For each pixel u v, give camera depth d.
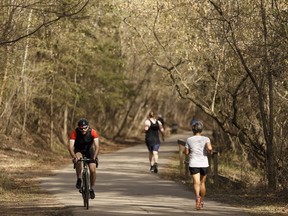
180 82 39.97
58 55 56.22
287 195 28.19
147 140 39.97
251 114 36.12
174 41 39.25
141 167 43.88
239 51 30.70
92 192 23.39
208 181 33.62
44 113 63.25
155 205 24.81
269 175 30.73
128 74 82.56
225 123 38.62
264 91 32.78
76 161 23.11
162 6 37.81
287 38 28.73
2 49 32.78
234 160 48.06
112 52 66.31
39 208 23.52
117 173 38.84
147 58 46.28
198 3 35.41
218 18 33.22
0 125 52.78
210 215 22.30
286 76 30.61
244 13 32.44
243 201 27.14
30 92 53.88
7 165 42.38
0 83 48.06
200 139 23.80
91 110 79.06
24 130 57.22
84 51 59.00
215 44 35.88
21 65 48.78
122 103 77.12
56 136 63.94
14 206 24.16
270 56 29.81
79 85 60.31
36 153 53.19
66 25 50.00
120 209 23.28
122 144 83.56
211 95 39.59
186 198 27.59
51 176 36.69
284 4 29.23
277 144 32.25
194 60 38.25
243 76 35.31
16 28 25.25
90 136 23.45
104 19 59.75
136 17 39.81
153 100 101.56
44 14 25.12
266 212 23.84
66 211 22.67
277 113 33.16
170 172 40.34
